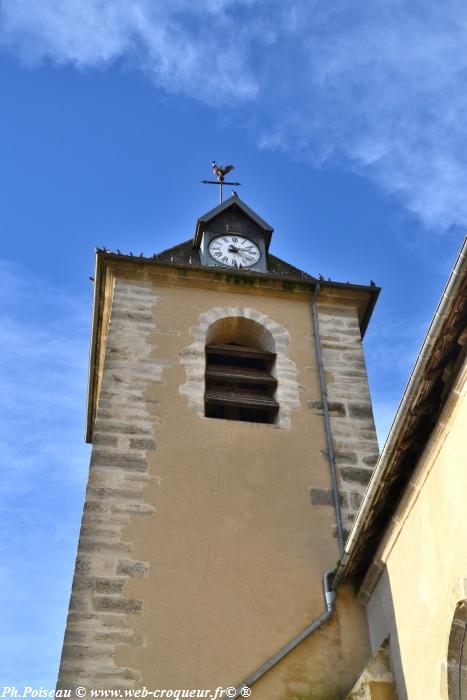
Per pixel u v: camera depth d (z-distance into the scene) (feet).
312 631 32.89
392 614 30.35
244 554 35.24
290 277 49.44
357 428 41.81
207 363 46.32
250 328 47.60
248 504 37.29
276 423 41.86
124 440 38.88
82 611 32.09
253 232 56.24
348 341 47.06
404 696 28.32
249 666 31.65
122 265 48.67
